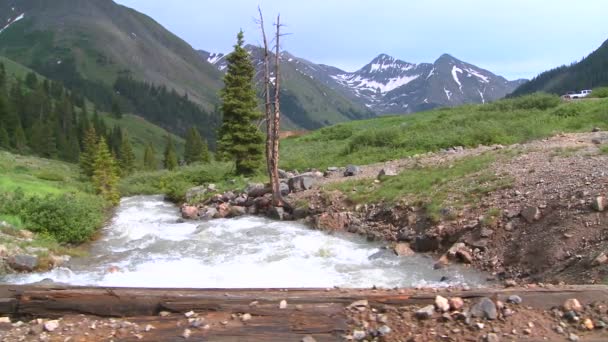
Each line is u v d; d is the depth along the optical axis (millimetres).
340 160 34469
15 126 122125
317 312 7035
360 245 16469
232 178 37250
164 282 12539
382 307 7078
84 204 21188
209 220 24016
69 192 27359
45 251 15508
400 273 12820
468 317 6566
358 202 20547
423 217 16734
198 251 16562
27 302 7766
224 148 37594
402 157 30594
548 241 12227
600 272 10047
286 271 13312
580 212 12516
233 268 13891
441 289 7770
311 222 20328
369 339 6410
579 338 6039
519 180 16172
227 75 37469
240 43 37375
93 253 17016
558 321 6461
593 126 27906
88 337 6852
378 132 37250
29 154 116188
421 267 13438
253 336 6570
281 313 7055
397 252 14977
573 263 11055
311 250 15875
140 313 7535
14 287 8109
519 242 12938
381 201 19609
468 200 16203
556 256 11641
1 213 18906
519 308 6785
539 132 29609
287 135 70250
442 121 39969
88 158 56594
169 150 122188
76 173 75812
